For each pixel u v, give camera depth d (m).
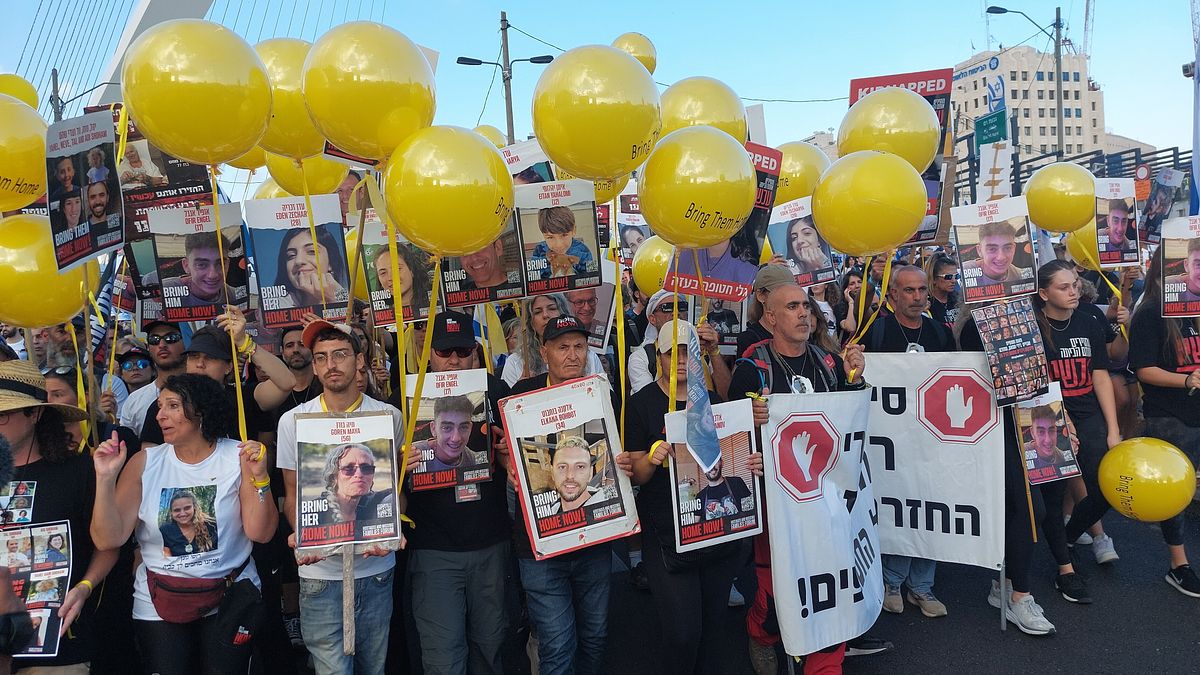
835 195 3.60
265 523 2.96
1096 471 4.72
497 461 3.42
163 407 2.95
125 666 3.23
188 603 2.92
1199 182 7.18
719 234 3.09
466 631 3.41
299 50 3.33
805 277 4.62
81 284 3.32
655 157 3.09
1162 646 4.04
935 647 4.16
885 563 4.61
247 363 4.27
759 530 3.35
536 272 3.68
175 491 2.96
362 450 2.91
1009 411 4.25
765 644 3.82
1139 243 5.40
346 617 2.83
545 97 2.89
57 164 2.75
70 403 3.56
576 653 3.49
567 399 3.18
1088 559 5.20
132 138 3.63
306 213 3.66
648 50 6.03
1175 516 4.46
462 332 3.52
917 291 4.72
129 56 2.63
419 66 2.85
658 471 3.31
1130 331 4.94
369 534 2.87
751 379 3.62
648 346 4.76
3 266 3.12
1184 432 4.78
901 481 4.39
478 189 2.70
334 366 3.10
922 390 4.33
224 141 2.72
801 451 3.49
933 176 4.47
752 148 3.66
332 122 2.82
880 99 4.13
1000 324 4.17
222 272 3.61
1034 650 4.07
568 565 3.29
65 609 2.78
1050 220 5.15
